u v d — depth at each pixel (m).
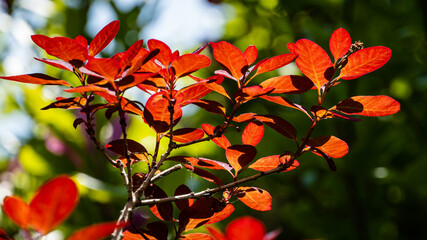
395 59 3.32
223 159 3.24
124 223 1.35
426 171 2.94
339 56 1.53
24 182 3.12
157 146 1.54
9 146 3.34
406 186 3.09
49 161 2.89
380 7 3.47
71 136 2.92
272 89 1.51
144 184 1.50
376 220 3.22
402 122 3.39
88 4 3.47
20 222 1.36
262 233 1.35
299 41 1.51
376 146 3.02
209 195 1.52
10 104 3.28
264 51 3.95
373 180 3.16
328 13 3.61
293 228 3.56
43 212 1.35
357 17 3.49
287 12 3.85
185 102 1.54
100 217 2.83
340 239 3.27
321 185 3.36
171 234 2.41
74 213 2.76
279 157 1.54
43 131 3.00
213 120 3.66
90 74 1.46
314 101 3.22
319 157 3.14
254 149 1.54
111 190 2.63
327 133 3.24
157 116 1.53
